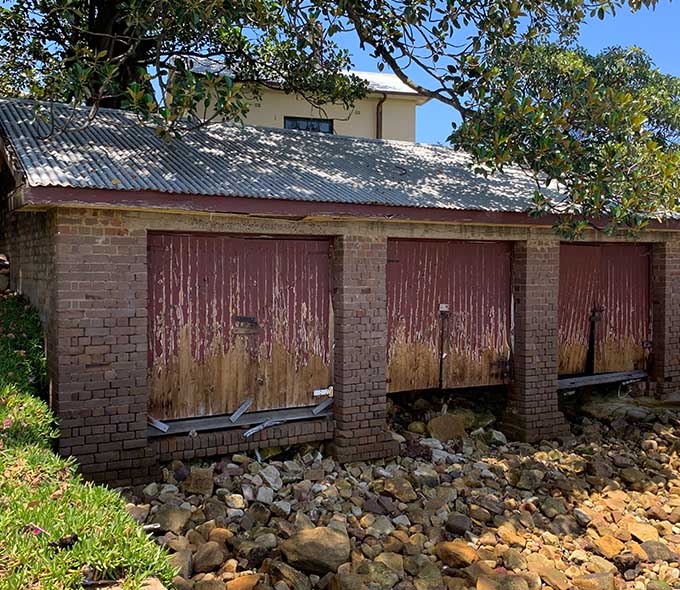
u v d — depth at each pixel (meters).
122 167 6.07
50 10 10.25
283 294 6.98
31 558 2.70
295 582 4.67
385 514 5.99
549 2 7.65
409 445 7.62
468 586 4.93
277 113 15.44
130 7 7.23
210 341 6.64
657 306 9.52
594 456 7.71
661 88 15.37
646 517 6.39
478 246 8.15
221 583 4.50
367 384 7.16
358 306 7.09
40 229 6.67
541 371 8.30
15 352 6.14
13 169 5.90
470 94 7.64
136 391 6.04
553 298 8.35
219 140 8.00
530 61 8.51
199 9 7.10
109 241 5.86
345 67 12.03
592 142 7.30
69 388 5.74
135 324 6.00
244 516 5.67
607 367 9.28
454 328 8.03
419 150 9.65
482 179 8.48
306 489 6.25
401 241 7.67
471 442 7.94
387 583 4.80
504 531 5.80
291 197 6.14
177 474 6.24
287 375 7.04
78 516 3.08
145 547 2.95
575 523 6.11
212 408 6.68
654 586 5.07
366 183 7.22
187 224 6.23
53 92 7.88
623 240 9.03
